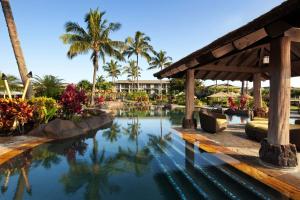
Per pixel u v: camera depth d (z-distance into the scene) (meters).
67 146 7.38
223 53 4.98
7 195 3.79
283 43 4.24
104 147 7.28
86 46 22.52
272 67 4.46
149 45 41.19
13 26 11.34
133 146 7.41
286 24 3.87
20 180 4.45
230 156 5.46
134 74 59.09
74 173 4.85
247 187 3.89
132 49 40.84
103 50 24.45
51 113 10.03
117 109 26.52
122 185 4.19
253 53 9.07
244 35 4.27
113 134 9.73
